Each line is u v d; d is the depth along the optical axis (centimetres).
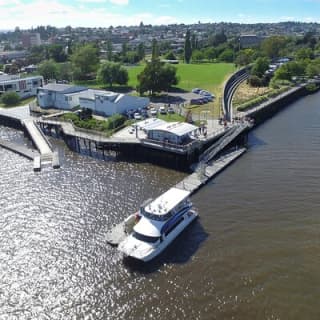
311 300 3198
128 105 8981
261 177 5734
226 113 8669
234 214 4625
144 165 6425
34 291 3419
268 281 3434
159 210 4109
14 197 5216
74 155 7031
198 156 6444
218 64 18050
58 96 9888
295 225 4347
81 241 4122
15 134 8800
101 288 3422
